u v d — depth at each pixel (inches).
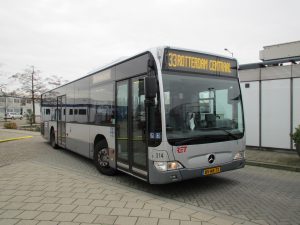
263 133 497.4
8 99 2925.7
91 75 361.7
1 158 429.4
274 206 218.4
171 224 175.2
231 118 265.0
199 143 236.5
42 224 175.8
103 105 323.0
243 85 518.9
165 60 231.9
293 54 602.9
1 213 193.5
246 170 351.3
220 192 255.1
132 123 260.8
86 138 374.3
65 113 476.4
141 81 248.7
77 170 350.3
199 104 244.1
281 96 476.7
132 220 181.0
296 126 461.1
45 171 313.3
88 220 181.2
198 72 248.8
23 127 1320.1
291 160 393.4
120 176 317.1
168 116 225.1
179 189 264.4
